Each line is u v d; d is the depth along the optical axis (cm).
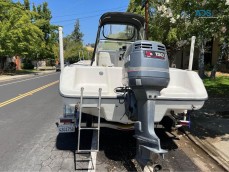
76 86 544
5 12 3391
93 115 568
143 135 458
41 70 5231
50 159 567
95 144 656
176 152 618
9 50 3297
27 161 557
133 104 493
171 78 584
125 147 638
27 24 3484
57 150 618
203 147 638
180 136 730
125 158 575
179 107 535
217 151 605
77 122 586
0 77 3045
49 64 7144
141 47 465
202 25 739
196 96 531
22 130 778
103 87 559
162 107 531
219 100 1207
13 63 4278
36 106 1155
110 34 809
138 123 473
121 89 523
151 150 425
